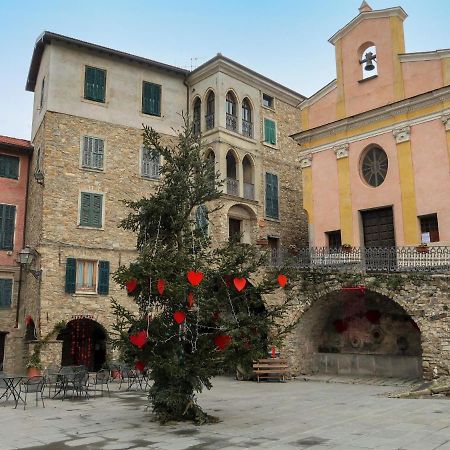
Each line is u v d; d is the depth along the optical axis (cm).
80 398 1363
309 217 2303
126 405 1230
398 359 1828
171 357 947
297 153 2939
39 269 2045
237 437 827
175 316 930
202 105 2572
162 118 2511
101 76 2358
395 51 2120
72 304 2061
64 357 2230
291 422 968
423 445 739
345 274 1783
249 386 1683
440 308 1555
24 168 2469
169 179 1068
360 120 2173
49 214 2089
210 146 2497
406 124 2034
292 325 1027
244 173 2662
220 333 957
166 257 941
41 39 2247
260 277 1862
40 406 1226
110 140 2314
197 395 1434
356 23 2262
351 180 2186
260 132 2728
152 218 1045
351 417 1014
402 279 1645
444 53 1970
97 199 2216
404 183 2012
